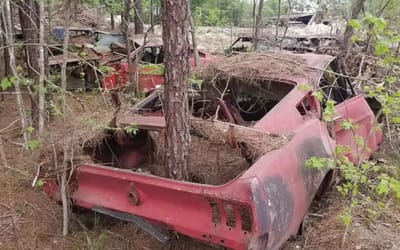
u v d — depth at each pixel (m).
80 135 3.90
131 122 3.80
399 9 7.59
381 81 5.36
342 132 4.35
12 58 4.30
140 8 8.67
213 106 4.54
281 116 3.69
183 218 3.00
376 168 3.72
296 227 3.14
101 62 8.45
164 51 3.18
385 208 4.30
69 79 8.49
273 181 2.90
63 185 3.56
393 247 3.66
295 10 13.99
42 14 4.20
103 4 7.29
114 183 3.35
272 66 4.41
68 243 3.82
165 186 3.00
